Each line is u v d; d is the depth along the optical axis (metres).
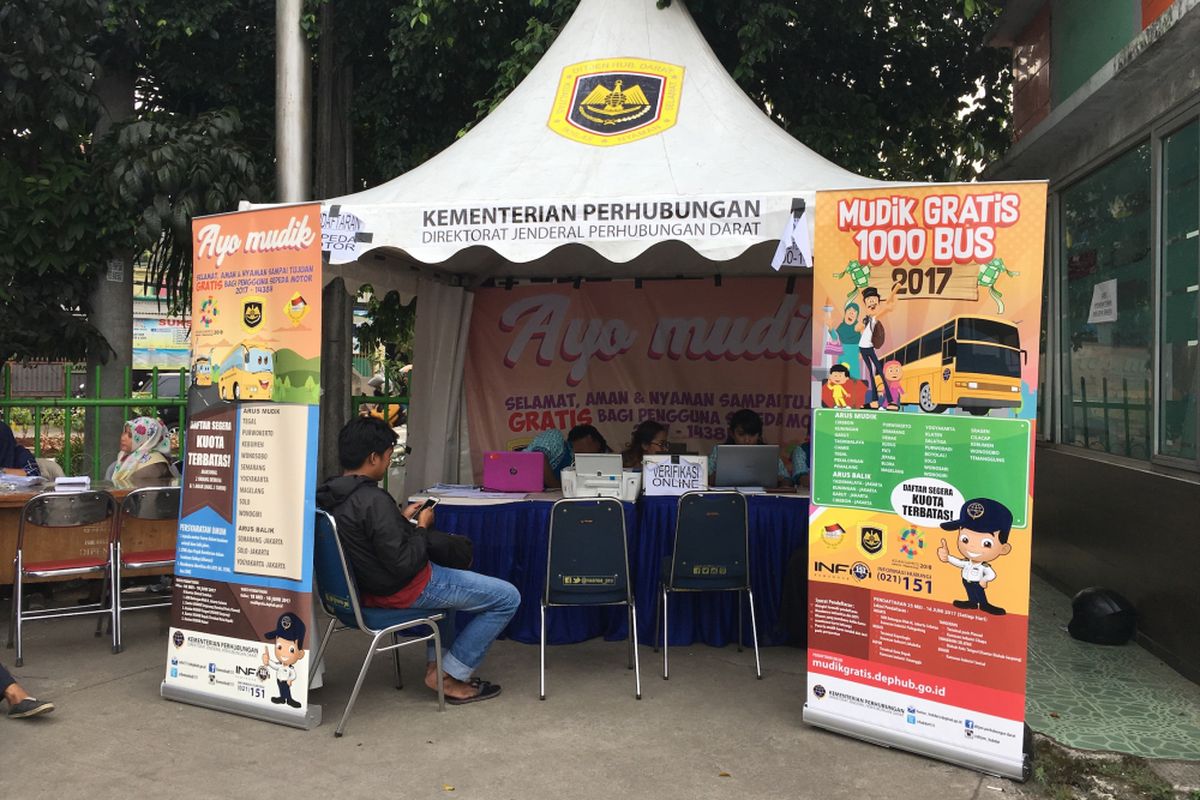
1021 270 3.44
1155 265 4.85
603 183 4.51
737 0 6.99
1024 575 3.42
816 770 3.53
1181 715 3.97
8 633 5.34
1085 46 5.83
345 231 4.46
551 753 3.68
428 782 3.41
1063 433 6.61
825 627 3.89
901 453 3.68
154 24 7.22
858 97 7.67
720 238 4.11
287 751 3.69
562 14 6.78
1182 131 4.63
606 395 7.15
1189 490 4.40
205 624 4.21
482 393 7.14
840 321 3.79
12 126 6.78
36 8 6.35
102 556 5.34
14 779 3.40
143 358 17.73
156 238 6.69
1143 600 4.95
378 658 4.93
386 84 7.64
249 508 4.11
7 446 5.68
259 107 7.89
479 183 4.66
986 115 8.36
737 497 4.63
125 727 3.93
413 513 4.42
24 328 6.91
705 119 4.99
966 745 3.54
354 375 9.52
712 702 4.27
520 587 5.20
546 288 7.15
